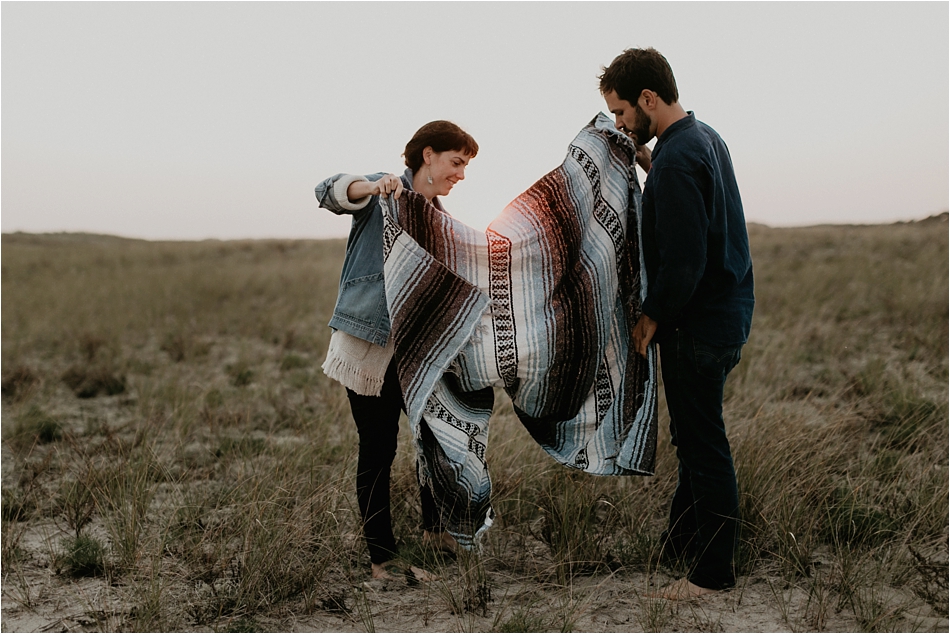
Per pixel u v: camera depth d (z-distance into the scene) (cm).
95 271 2064
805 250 2022
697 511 282
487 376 290
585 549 311
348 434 452
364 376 292
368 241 290
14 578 302
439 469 282
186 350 840
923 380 586
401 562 302
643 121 279
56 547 332
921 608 265
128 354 845
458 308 282
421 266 279
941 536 314
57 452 446
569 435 306
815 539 314
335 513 338
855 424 461
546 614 269
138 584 293
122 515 344
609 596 283
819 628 254
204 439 492
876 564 294
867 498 345
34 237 4481
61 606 280
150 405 575
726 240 274
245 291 1512
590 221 291
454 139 286
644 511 348
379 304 287
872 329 858
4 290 1490
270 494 350
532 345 288
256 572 284
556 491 356
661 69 273
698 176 262
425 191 296
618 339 298
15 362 757
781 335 794
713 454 278
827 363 686
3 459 455
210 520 347
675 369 281
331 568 312
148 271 2023
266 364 783
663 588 289
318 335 927
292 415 545
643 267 288
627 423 298
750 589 285
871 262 1466
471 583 287
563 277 291
